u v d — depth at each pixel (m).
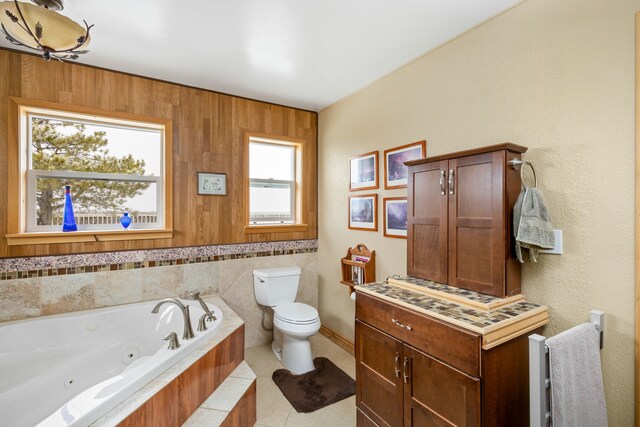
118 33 1.90
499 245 1.43
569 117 1.41
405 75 2.29
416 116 2.20
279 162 3.26
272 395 2.16
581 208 1.37
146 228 2.54
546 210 1.38
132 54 2.14
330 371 2.47
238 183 2.89
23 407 1.77
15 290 2.05
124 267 2.38
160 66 2.32
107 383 1.30
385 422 1.60
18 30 1.31
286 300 2.89
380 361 1.64
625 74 1.24
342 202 2.97
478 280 1.53
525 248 1.46
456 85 1.92
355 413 1.98
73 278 2.21
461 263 1.60
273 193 3.21
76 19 1.74
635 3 1.22
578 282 1.37
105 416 1.18
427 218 1.78
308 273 3.28
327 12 1.70
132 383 1.31
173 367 1.52
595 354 1.18
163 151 2.58
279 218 3.24
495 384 1.19
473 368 1.18
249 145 2.96
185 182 2.63
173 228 2.57
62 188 2.27
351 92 2.83
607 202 1.29
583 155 1.36
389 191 2.44
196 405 1.60
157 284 2.50
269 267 3.06
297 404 2.05
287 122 3.18
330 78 2.54
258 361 2.66
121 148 2.47
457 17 1.73
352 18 1.75
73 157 2.30
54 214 2.24
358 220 2.76
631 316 1.23
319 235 3.34
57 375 1.95
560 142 1.44
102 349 2.13
